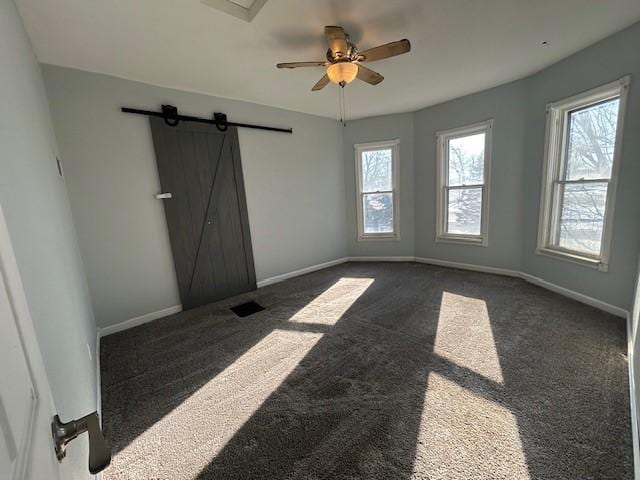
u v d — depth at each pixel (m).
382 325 2.76
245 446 1.53
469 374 1.98
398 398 1.80
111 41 2.24
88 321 2.28
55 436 0.56
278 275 4.34
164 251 3.25
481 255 4.20
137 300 3.10
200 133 3.40
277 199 4.23
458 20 2.21
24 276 0.81
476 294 3.36
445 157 4.41
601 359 2.05
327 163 4.84
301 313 3.15
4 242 0.49
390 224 5.11
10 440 0.37
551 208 3.32
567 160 3.13
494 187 3.91
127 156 2.95
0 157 0.80
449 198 4.50
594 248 2.88
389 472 1.35
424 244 4.86
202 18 2.02
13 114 1.09
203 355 2.42
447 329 2.60
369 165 5.04
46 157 1.74
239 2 1.97
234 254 3.80
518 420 1.58
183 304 3.41
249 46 2.41
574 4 2.08
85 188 2.74
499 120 3.72
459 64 2.98
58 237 1.61
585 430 1.50
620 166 2.54
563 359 2.08
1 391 0.37
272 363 2.25
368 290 3.72
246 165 3.85
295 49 2.48
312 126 4.58
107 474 1.41
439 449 1.44
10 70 1.21
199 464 1.45
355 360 2.22
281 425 1.65
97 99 2.76
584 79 2.76
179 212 3.31
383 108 4.39
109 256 2.90
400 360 2.19
